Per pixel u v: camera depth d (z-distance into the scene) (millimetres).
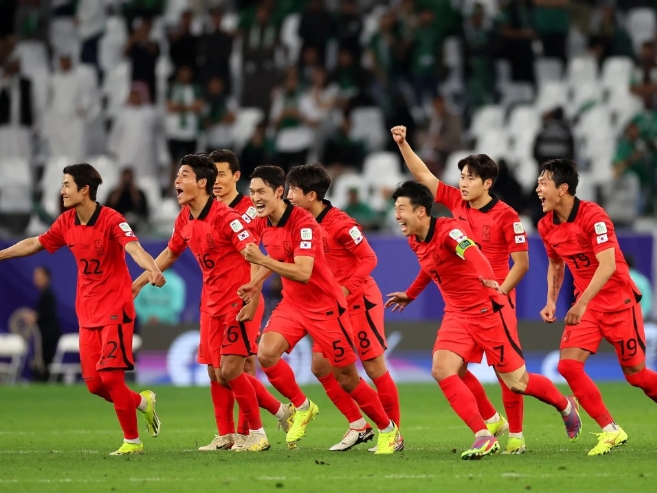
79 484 25594
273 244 31984
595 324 32125
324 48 84188
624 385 60844
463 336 30250
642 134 78750
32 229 74250
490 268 29234
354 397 32312
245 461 30078
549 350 61531
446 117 78375
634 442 35125
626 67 85688
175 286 63938
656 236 63062
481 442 29766
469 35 85812
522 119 81562
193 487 25000
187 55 81438
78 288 32656
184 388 61500
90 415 47969
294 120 78500
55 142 81312
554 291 33688
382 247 62750
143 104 81938
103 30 90000
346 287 33094
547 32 87125
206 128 80500
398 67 84875
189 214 33250
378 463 29359
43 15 88938
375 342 33562
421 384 62562
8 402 54438
